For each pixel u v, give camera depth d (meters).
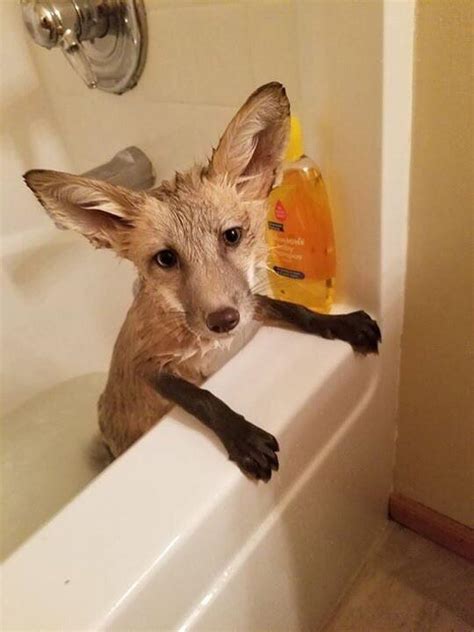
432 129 0.74
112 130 1.18
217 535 0.63
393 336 0.91
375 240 0.80
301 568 0.84
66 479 1.17
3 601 0.53
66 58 1.07
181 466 0.65
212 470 0.64
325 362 0.77
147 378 0.83
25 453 1.23
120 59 1.03
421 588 1.02
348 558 1.01
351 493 0.94
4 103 1.24
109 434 1.04
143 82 1.05
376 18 0.65
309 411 0.74
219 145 0.77
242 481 0.65
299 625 0.90
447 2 0.65
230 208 0.79
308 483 0.78
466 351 0.87
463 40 0.66
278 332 0.84
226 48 0.89
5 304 1.25
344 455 0.87
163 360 0.83
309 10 0.71
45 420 1.30
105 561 0.56
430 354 0.92
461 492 1.02
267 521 0.72
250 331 0.86
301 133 0.82
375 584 1.04
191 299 0.75
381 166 0.74
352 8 0.66
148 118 1.09
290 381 0.75
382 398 0.95
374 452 0.99
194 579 0.62
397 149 0.75
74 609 0.52
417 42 0.70
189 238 0.77
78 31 0.96
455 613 0.98
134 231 0.80
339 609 1.01
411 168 0.78
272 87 0.69
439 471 1.03
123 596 0.53
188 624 0.62
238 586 0.69
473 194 0.74
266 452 0.66
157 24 0.96
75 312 1.33
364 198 0.78
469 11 0.64
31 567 0.56
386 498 1.11
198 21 0.90
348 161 0.77
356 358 0.82
